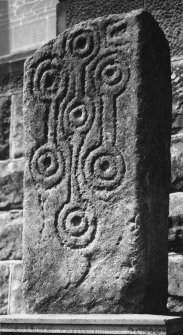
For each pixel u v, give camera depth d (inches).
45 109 155.1
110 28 150.2
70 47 154.2
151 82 147.5
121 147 144.7
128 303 139.8
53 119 153.9
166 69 155.9
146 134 144.2
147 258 140.9
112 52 149.0
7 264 217.6
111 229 143.2
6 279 216.8
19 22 245.0
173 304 181.8
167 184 152.4
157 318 127.3
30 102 157.0
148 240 141.8
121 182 143.6
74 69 152.9
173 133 193.5
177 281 182.5
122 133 145.1
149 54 147.8
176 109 193.8
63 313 145.3
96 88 149.5
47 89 155.5
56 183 151.3
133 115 144.4
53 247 149.1
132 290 139.6
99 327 129.2
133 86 145.3
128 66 146.7
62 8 224.7
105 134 146.9
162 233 148.6
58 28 224.8
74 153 150.0
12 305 214.2
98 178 146.3
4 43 246.2
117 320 127.9
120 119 145.8
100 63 150.0
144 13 148.6
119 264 141.3
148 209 142.5
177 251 185.6
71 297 145.3
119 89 146.8
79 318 131.3
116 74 147.7
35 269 150.0
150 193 143.8
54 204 150.6
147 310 140.7
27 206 153.4
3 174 225.3
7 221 220.8
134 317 129.9
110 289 141.4
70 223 148.2
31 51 240.1
